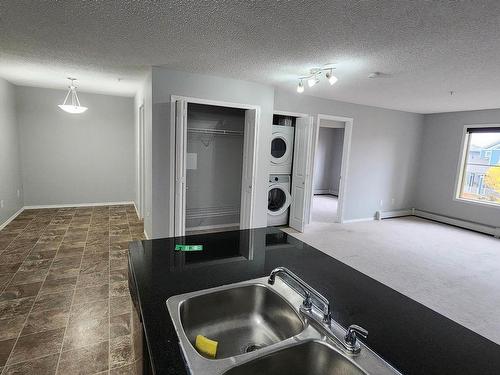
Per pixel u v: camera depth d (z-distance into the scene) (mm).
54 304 2414
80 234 4121
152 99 3344
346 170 5426
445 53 2488
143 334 994
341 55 2660
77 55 2959
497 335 2314
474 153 5555
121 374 1737
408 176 6262
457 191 5711
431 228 5426
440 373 786
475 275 3387
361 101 5062
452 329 991
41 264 3129
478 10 1735
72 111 4516
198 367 785
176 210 3502
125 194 6047
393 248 4219
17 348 1908
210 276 1312
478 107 5090
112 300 2500
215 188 4957
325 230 5031
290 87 4168
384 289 1252
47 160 5340
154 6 1866
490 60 2605
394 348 884
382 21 1950
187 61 3043
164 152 3486
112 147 5785
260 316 1282
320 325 987
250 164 3982
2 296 2506
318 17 1936
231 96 3771
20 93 4965
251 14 1932
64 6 1899
